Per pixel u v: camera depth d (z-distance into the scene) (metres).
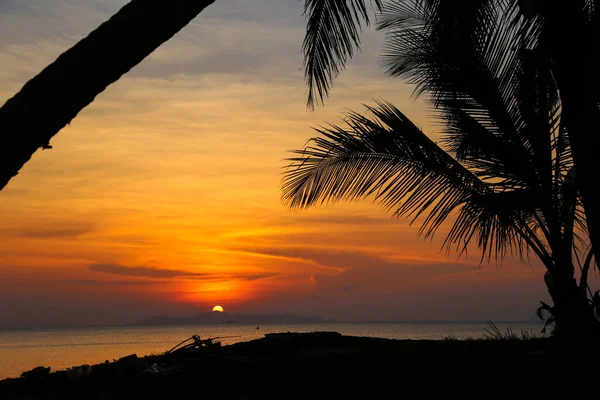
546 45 5.00
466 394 6.74
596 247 4.60
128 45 2.01
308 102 5.52
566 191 7.52
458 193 7.50
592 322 7.44
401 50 8.72
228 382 7.75
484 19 5.75
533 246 7.67
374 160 7.67
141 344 81.81
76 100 1.92
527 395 6.52
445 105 7.50
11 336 195.75
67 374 8.58
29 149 1.84
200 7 2.18
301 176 7.78
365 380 7.51
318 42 5.17
